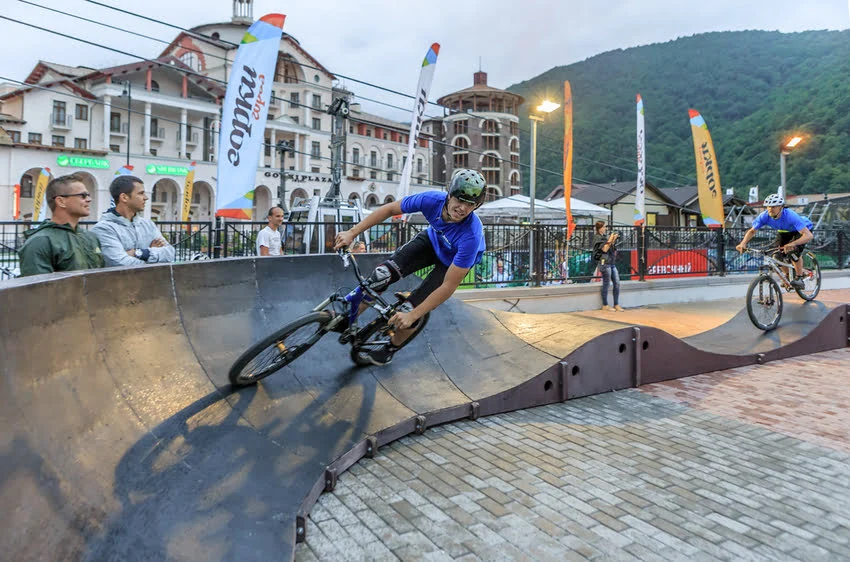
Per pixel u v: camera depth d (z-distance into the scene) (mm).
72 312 2475
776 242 8047
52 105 44375
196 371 3309
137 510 2137
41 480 1794
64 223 3361
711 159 15141
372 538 2594
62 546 1713
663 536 2662
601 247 11305
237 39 61812
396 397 4207
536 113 15836
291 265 4727
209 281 3906
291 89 61156
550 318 6125
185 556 2059
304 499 2723
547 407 4797
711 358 6199
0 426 1705
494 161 77375
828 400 5086
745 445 3939
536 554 2479
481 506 2938
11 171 38750
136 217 4270
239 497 2549
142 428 2598
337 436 3457
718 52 172250
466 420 4363
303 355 4172
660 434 4152
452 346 5176
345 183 61656
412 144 11055
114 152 43344
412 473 3344
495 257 10602
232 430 3043
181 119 50812
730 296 14148
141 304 3197
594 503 2998
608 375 5344
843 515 2912
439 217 3424
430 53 11078
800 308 8094
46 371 2125
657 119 132875
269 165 56688
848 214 27016
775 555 2514
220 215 7750
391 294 5816
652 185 39594
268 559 2193
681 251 13602
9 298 1915
